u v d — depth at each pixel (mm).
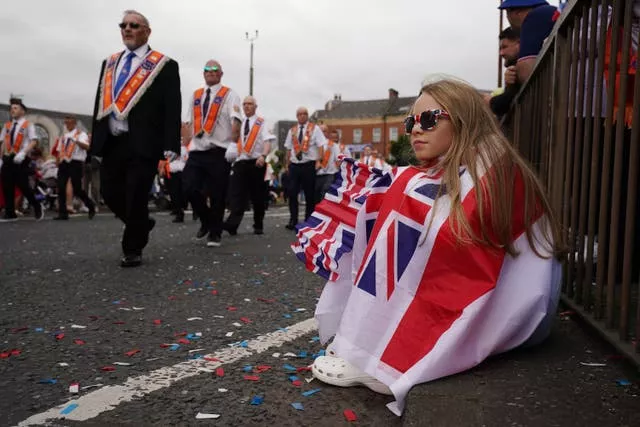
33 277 4113
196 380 1984
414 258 1768
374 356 1771
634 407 1507
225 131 6191
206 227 6898
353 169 2141
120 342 2469
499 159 1820
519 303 1787
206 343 2443
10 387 1940
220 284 3842
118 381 1985
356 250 1956
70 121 10633
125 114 4438
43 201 13609
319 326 2049
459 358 1717
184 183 6473
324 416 1673
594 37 2236
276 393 1853
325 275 2051
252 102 7469
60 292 3568
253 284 3844
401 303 1769
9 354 2297
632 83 2420
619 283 2822
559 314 2568
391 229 1810
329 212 2125
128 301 3307
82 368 2129
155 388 1912
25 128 10328
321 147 8750
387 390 1798
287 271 4395
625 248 1847
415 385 1646
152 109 4570
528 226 1834
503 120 4441
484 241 1739
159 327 2723
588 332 2230
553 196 2773
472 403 1531
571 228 2580
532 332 1828
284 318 2893
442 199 1780
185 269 4496
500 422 1427
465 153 1825
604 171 2115
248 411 1714
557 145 2729
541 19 3408
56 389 1920
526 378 1705
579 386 1646
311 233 2121
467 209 1744
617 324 2127
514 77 3660
